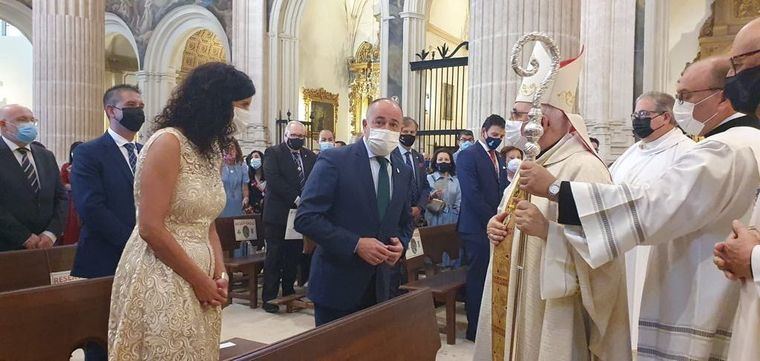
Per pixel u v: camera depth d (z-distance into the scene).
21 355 2.62
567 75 2.34
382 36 14.62
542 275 2.17
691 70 2.24
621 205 1.96
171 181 2.15
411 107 13.97
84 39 10.55
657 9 11.03
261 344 3.25
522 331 2.31
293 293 6.43
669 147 3.53
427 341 2.77
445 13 15.84
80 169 3.38
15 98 23.39
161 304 2.10
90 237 3.44
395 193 3.23
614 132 11.02
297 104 16.59
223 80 2.29
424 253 5.56
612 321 2.23
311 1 17.53
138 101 3.56
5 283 3.55
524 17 4.70
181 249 2.14
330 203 3.07
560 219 2.06
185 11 17.56
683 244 2.12
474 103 5.10
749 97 1.84
